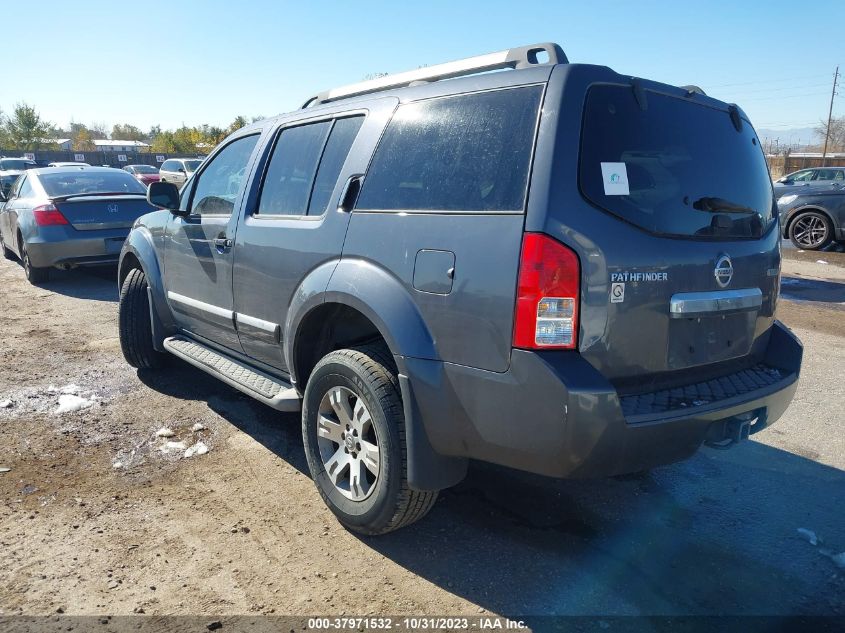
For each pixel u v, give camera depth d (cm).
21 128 5984
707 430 273
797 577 288
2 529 320
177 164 3083
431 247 275
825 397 514
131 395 503
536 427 246
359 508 308
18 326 716
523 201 251
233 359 439
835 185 1419
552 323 244
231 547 308
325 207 341
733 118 326
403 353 278
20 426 443
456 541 315
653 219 267
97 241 891
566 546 312
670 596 275
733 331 306
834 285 995
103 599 270
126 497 352
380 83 359
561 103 255
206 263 434
